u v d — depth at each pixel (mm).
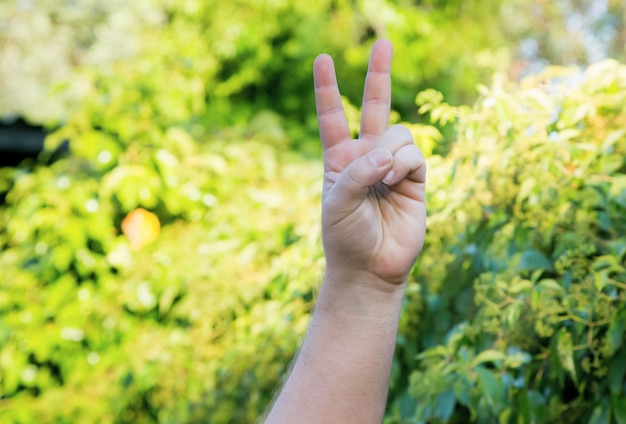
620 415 1459
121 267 3182
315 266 2174
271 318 2236
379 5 5133
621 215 1591
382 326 983
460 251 1822
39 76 10562
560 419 1564
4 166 4750
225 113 5340
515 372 1643
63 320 3088
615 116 1682
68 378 3123
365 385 972
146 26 5590
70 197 3197
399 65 5223
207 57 5219
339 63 5375
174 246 2996
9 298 3141
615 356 1477
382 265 979
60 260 3127
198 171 3287
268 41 5434
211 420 2467
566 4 7879
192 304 2592
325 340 983
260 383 2299
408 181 1012
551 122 1720
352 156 1011
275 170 3254
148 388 2797
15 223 3244
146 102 3539
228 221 2900
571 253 1490
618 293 1483
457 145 1821
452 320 1857
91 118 3438
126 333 3012
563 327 1498
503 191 1674
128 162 3303
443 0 5652
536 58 7781
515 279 1539
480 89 1792
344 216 958
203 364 2496
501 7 6258
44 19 10477
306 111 5449
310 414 963
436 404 1667
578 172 1603
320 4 5324
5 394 3160
